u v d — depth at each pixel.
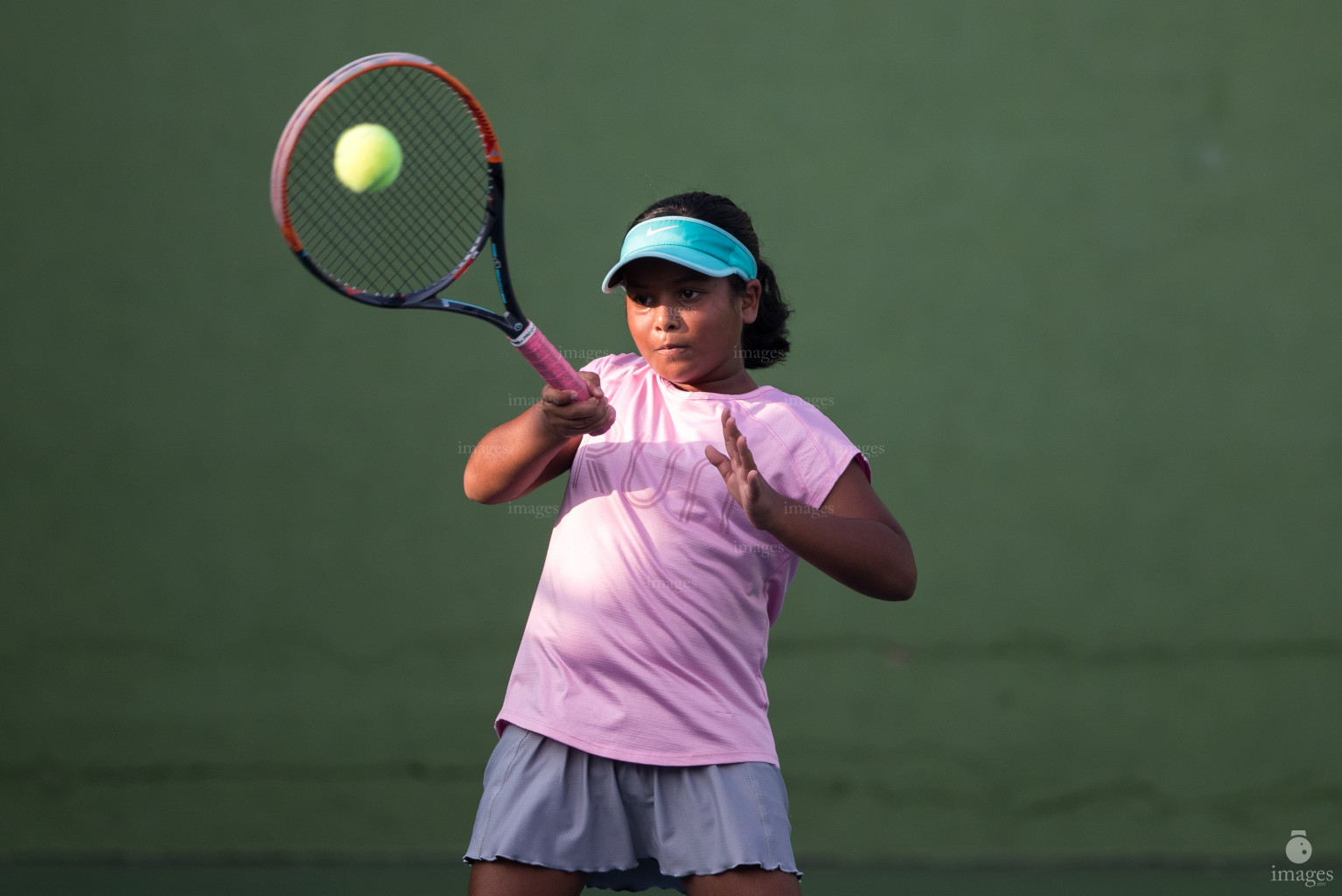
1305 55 15.77
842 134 15.91
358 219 10.26
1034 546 15.52
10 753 15.05
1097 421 15.65
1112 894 13.68
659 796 6.26
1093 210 15.80
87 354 15.42
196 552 15.32
